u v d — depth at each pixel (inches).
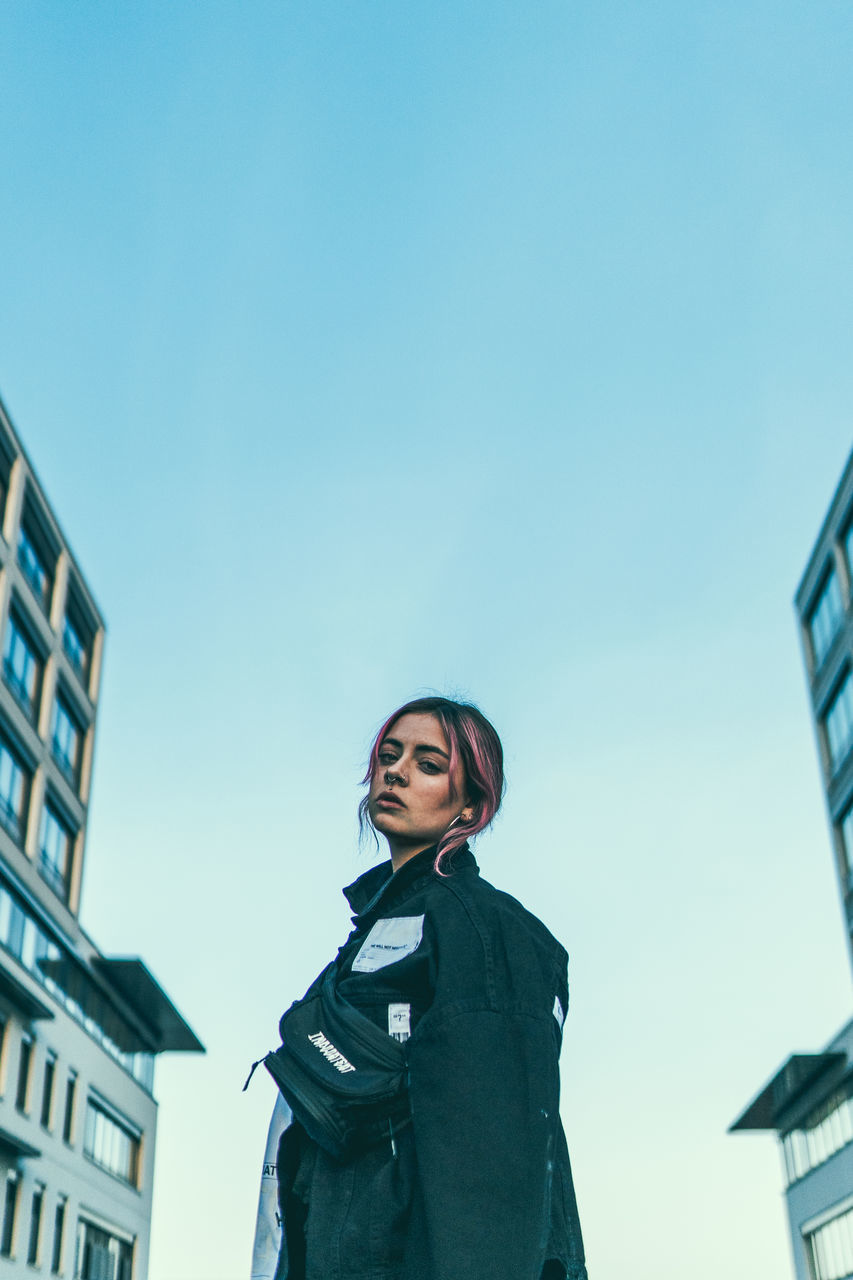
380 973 72.9
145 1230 1819.6
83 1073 1567.4
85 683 1809.8
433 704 86.0
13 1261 1282.0
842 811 1814.7
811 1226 1888.5
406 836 82.3
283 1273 70.9
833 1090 1759.4
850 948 1760.6
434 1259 60.6
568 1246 68.9
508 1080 65.0
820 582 1900.8
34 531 1622.8
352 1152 68.9
